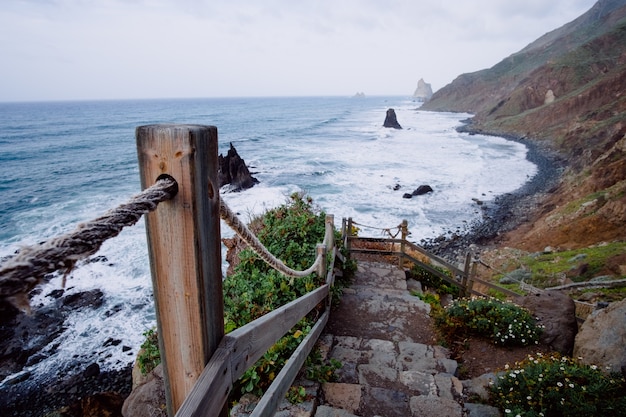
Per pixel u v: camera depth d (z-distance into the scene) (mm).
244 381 3227
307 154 44688
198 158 953
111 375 10383
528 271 12023
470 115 94812
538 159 38375
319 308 4691
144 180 1002
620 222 14492
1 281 453
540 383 3543
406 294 6629
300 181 30969
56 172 37219
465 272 7367
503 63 114438
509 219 21812
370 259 8891
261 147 51125
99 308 13055
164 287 1064
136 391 3600
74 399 9719
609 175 20031
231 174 28469
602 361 4125
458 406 3445
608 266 10484
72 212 24797
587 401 3320
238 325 3838
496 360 4660
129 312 12891
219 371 1148
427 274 8367
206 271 1064
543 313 5367
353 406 3375
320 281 4688
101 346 11391
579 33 96188
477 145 49594
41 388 10031
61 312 12797
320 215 6750
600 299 8383
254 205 23109
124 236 18594
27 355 11000
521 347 4910
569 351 4848
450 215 22672
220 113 130500
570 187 23234
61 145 55781
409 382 3814
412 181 30266
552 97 61656
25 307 490
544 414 3277
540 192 26484
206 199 1023
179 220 975
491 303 5477
